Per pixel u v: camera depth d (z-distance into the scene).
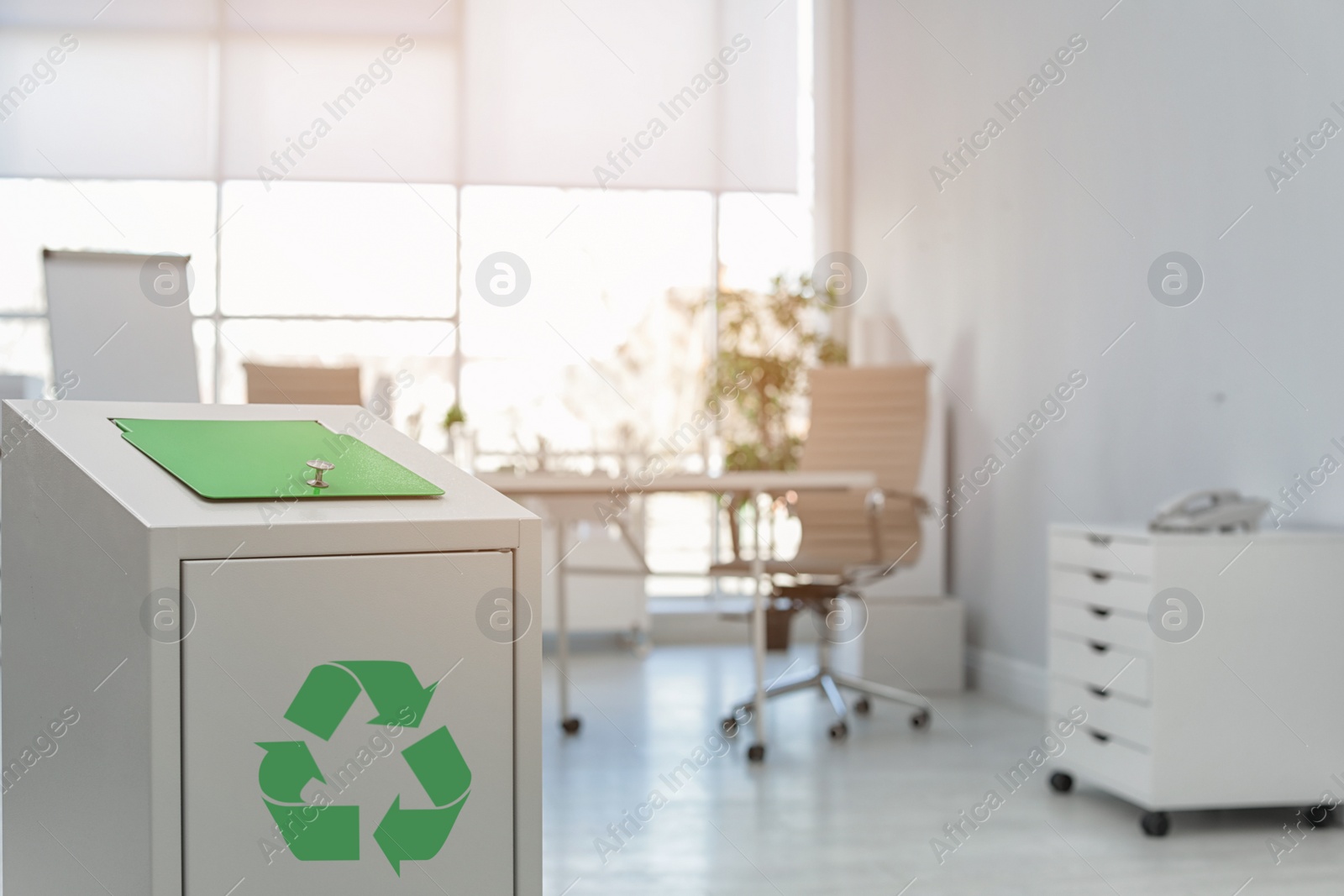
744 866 2.57
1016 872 2.53
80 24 6.12
